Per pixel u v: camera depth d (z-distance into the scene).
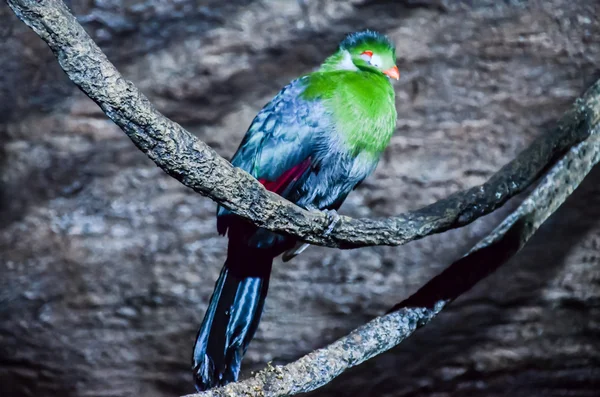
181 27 10.45
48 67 10.41
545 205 6.23
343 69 6.77
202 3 10.45
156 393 11.00
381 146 6.46
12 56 10.31
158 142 3.89
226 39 10.49
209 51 10.48
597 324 11.08
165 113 10.48
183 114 10.51
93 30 10.32
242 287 5.90
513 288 11.00
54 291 10.81
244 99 10.56
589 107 6.23
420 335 11.08
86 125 10.59
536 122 10.75
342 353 4.98
